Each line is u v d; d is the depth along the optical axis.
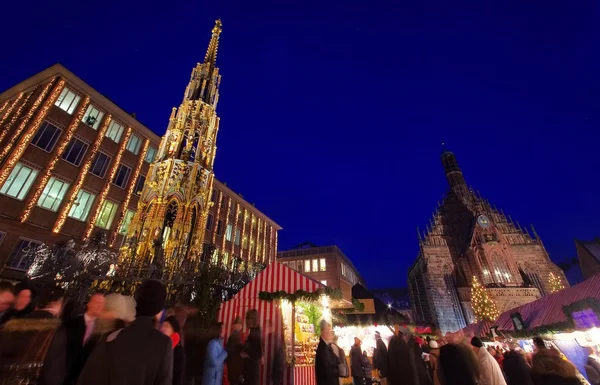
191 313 6.55
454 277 43.12
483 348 5.90
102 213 26.03
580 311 11.91
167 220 16.02
